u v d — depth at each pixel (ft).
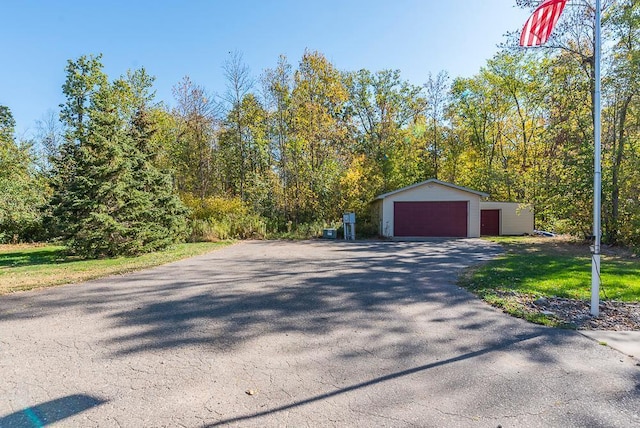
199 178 77.20
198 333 13.50
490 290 19.69
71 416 7.86
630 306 16.67
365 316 15.52
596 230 15.34
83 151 36.29
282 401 8.52
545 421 7.61
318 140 72.59
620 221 42.19
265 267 29.78
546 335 13.04
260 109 79.15
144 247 39.75
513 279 22.47
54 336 13.17
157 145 64.34
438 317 15.30
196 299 18.80
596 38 15.14
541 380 9.51
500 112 83.71
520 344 12.16
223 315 15.83
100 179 36.83
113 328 14.10
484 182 81.10
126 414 7.95
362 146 95.40
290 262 32.76
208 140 81.46
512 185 76.07
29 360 10.99
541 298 17.61
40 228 61.41
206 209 63.46
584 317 15.08
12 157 62.08
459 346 12.01
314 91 73.82
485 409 8.09
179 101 74.38
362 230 66.90
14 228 60.95
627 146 42.34
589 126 45.47
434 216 63.16
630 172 40.88
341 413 7.97
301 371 10.18
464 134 90.58
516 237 61.87
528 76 74.28
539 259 31.91
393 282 22.80
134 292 20.49
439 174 92.02
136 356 11.32
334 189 69.36
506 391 8.93
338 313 16.01
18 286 21.80
